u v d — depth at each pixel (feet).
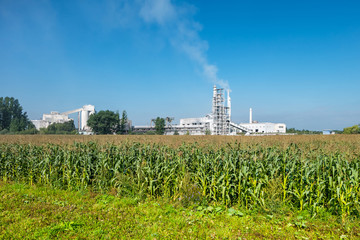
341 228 21.06
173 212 24.93
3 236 19.24
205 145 42.22
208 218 23.36
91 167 35.01
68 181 34.60
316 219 22.68
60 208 25.82
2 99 372.79
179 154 33.94
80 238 19.08
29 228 20.77
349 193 22.85
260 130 471.21
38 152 42.63
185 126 392.88
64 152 37.86
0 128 364.58
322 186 24.56
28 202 27.86
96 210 25.44
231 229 20.98
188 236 19.56
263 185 26.86
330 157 28.40
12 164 42.80
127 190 30.14
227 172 27.27
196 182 28.81
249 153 31.65
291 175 27.50
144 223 22.07
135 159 35.35
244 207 25.99
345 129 290.35
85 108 520.01
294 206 25.54
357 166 26.12
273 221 22.35
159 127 406.00
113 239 19.10
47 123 538.88
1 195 30.58
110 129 392.47
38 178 39.06
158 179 29.99
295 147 33.58
